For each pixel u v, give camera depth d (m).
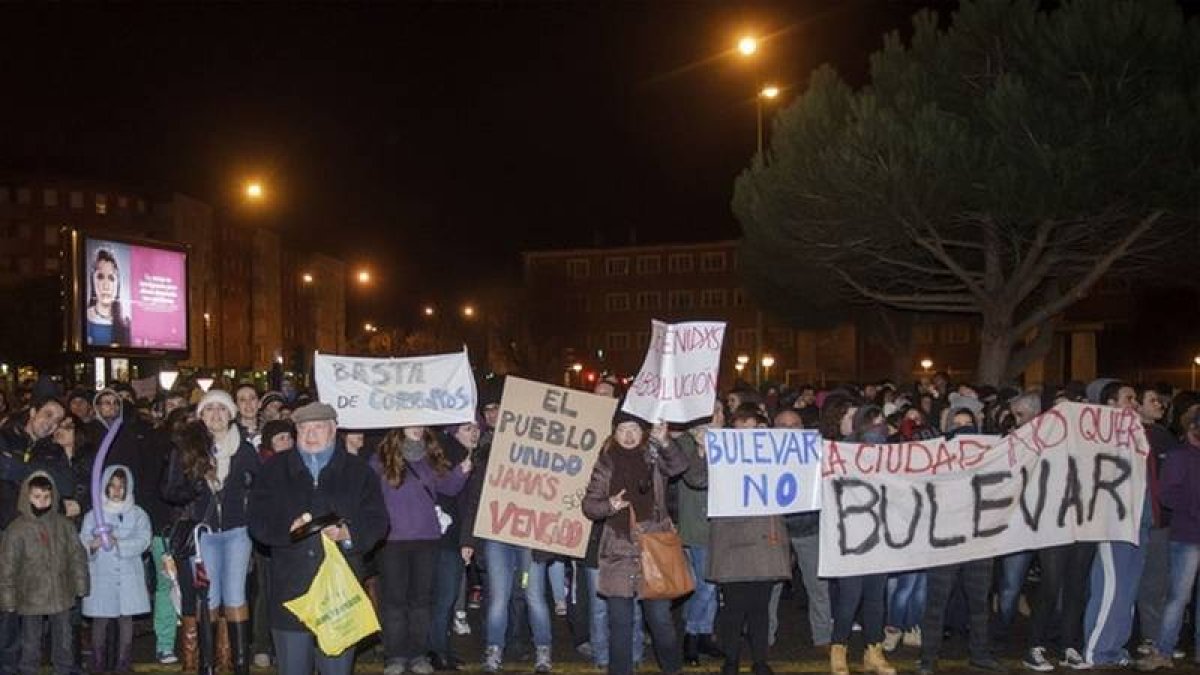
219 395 9.21
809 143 22.06
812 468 9.23
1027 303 29.23
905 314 37.03
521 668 9.79
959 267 23.33
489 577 9.66
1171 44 18.55
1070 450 9.73
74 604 9.20
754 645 9.04
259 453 9.35
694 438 9.68
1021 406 10.12
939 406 15.71
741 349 84.25
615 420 8.67
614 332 90.06
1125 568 9.70
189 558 9.16
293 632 6.82
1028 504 9.60
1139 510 9.69
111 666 9.56
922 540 9.38
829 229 22.28
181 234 92.50
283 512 6.81
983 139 19.95
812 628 10.52
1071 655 9.67
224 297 97.50
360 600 6.86
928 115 19.92
